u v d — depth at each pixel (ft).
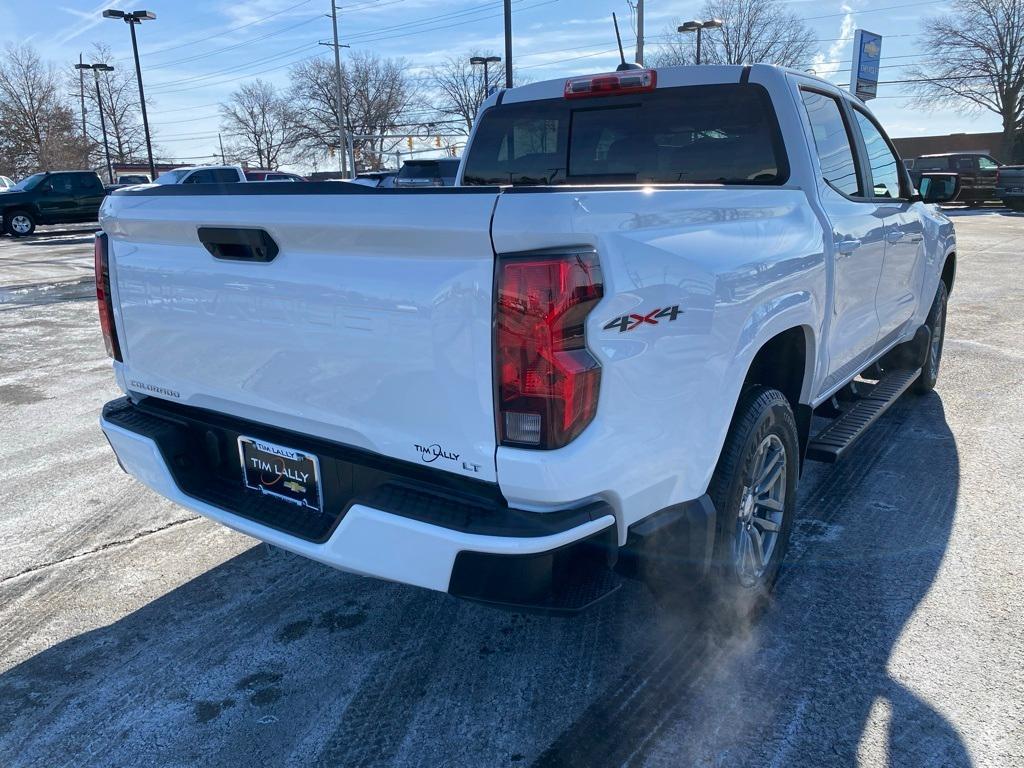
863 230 12.46
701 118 12.21
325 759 7.94
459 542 6.82
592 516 7.02
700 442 8.22
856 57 89.20
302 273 7.69
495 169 14.47
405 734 8.26
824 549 12.02
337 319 7.54
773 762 7.79
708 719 8.40
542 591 6.97
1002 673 9.05
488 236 6.49
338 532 7.61
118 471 15.71
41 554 12.25
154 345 9.51
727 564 9.18
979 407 18.92
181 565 11.93
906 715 8.41
